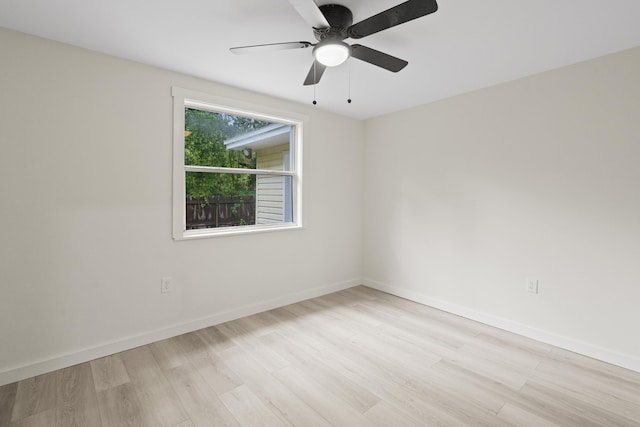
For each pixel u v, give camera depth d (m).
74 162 2.16
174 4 1.68
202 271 2.79
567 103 2.44
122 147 2.35
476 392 1.91
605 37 2.01
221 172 2.99
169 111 2.56
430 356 2.33
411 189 3.59
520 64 2.42
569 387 1.96
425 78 2.70
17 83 1.96
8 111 1.94
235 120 3.12
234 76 2.67
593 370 2.16
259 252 3.18
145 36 2.03
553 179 2.52
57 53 2.08
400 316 3.11
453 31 1.95
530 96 2.63
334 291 3.89
